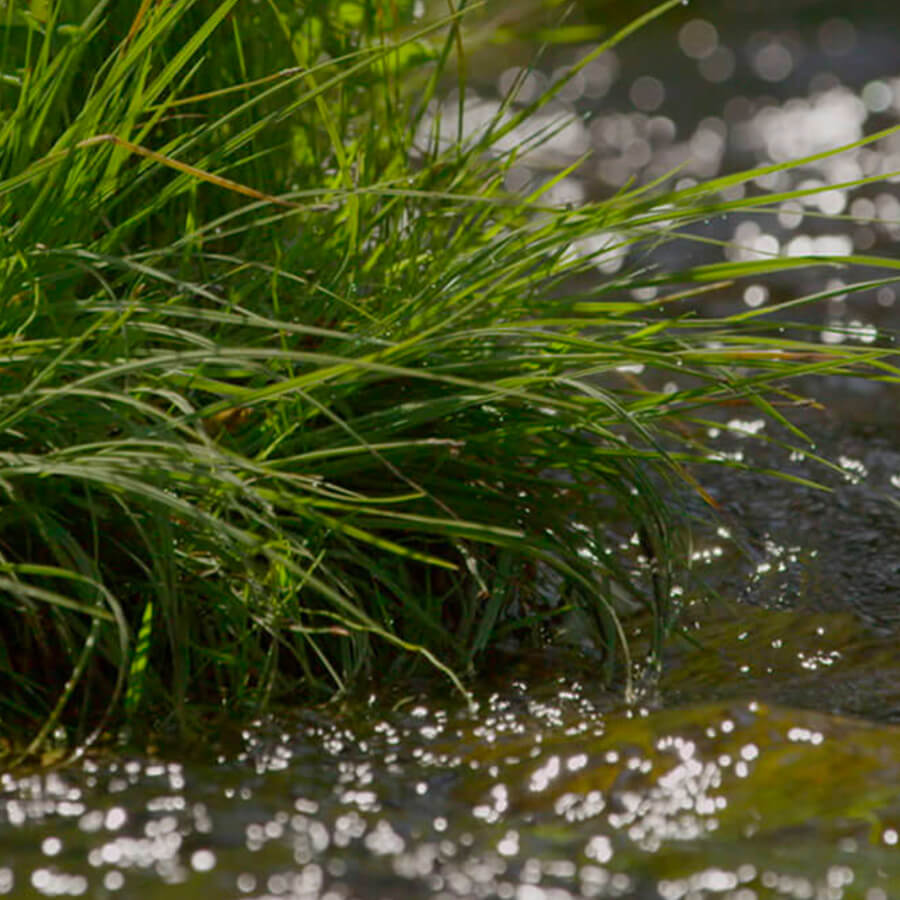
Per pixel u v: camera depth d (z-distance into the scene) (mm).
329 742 3721
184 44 5141
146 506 3910
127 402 3758
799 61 21078
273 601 4047
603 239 10680
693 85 19734
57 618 3842
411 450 4355
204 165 4449
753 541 5379
